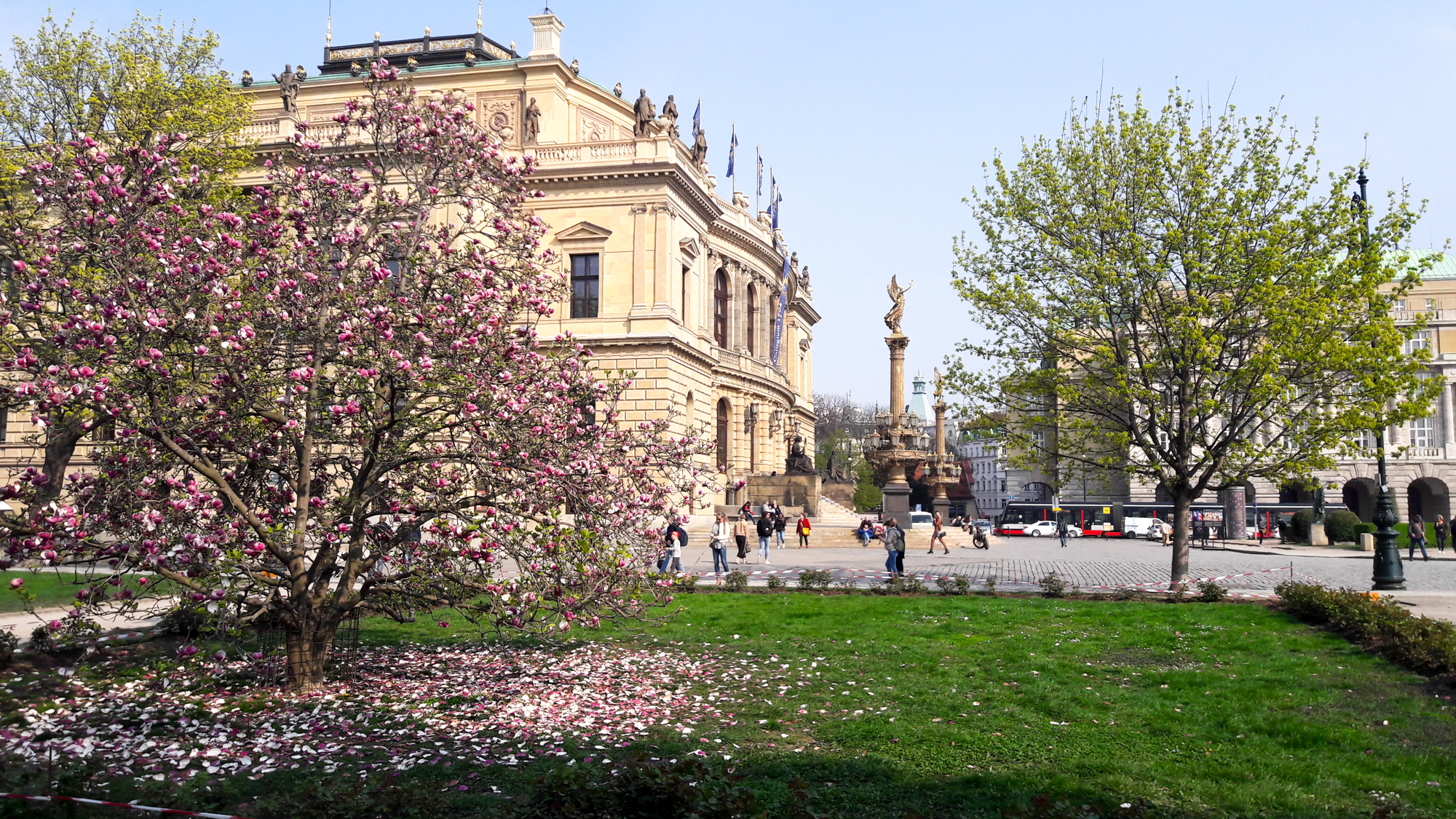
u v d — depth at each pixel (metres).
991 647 18.48
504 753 11.38
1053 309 28.86
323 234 15.33
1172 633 19.91
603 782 8.68
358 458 16.08
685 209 59.44
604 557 15.30
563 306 56.12
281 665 15.36
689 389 58.62
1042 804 7.82
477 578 14.71
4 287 13.76
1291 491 90.50
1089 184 28.88
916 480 81.56
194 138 24.44
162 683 13.97
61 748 10.64
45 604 21.97
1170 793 10.34
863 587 29.44
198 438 14.23
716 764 8.97
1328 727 12.60
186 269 13.05
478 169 16.64
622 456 16.97
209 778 10.22
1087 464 30.02
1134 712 13.55
